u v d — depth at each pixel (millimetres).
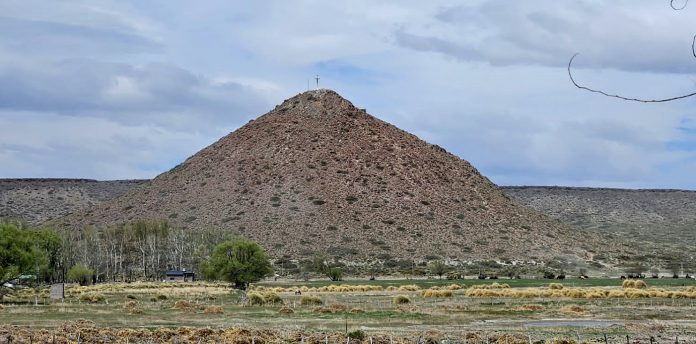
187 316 86312
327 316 86688
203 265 157625
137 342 63781
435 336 66750
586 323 79188
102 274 184625
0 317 82812
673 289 126938
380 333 70000
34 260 114125
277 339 65375
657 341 64688
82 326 71375
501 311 91000
